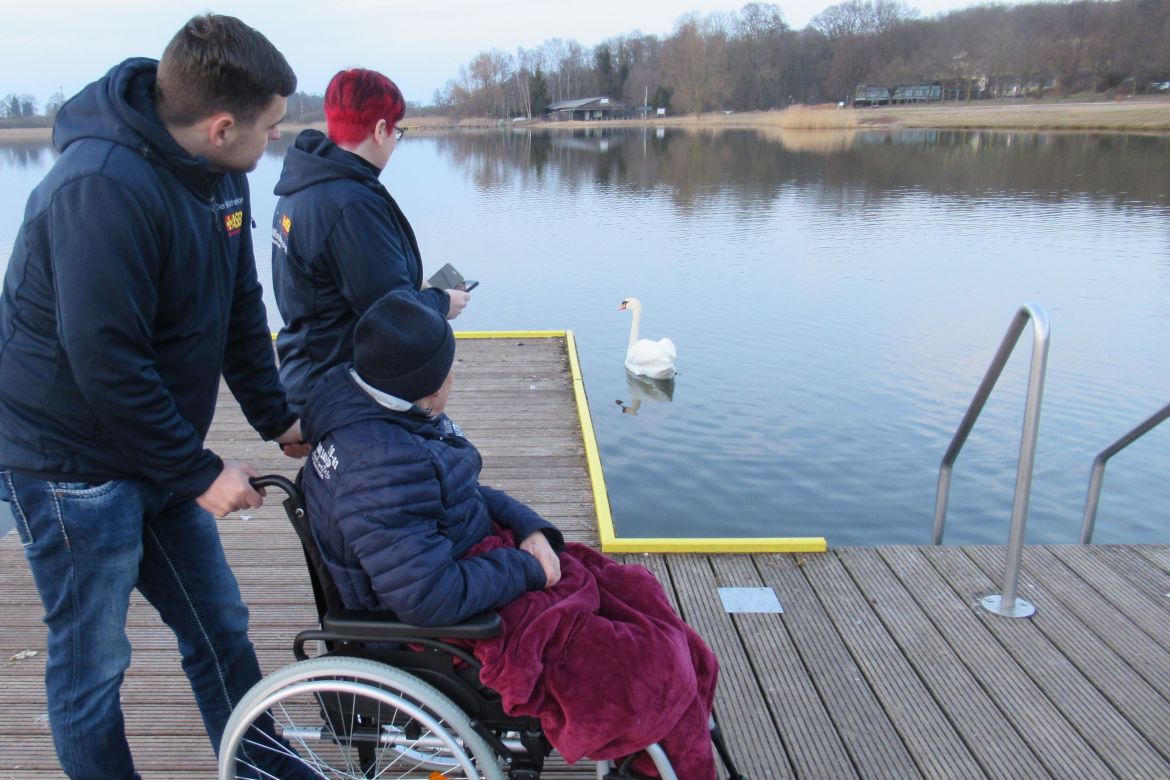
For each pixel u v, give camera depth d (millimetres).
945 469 3756
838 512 6676
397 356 1752
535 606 1826
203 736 2570
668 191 27828
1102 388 9023
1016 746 2535
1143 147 40250
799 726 2621
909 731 2598
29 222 1625
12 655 2988
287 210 2457
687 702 1810
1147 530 6332
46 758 2471
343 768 2443
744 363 10297
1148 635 3080
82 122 1655
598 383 9883
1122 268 14547
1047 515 6535
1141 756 2494
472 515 1912
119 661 1902
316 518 1817
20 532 1789
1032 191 25391
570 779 2414
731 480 7266
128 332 1631
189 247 1766
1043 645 3020
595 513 4172
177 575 2035
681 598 3328
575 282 14727
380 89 2424
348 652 1910
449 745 1802
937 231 18719
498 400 5934
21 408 1707
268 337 2213
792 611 3242
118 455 1767
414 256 2682
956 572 3516
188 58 1633
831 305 12719
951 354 10305
